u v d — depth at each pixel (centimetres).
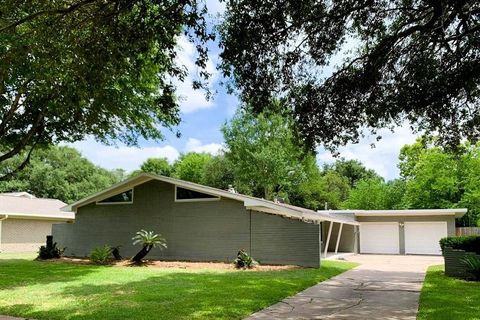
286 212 1664
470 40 866
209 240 1778
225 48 814
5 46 859
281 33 824
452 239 1408
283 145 3988
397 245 2689
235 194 1719
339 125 1105
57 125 1534
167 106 984
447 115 1155
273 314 725
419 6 913
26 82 1193
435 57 955
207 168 4791
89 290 959
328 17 874
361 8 863
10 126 1473
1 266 1536
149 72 1101
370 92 1053
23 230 2511
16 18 818
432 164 3434
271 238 1655
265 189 4212
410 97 974
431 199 3441
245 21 779
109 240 2002
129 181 1944
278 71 927
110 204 2027
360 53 1045
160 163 5703
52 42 800
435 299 857
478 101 1121
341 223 2400
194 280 1138
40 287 1013
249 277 1214
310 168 4247
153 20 767
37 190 4359
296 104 1047
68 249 2098
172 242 1855
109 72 854
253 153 4069
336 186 5159
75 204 2070
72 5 754
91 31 786
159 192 1922
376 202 4197
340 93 1049
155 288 983
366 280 1207
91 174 4875
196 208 1828
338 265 1697
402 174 4194
